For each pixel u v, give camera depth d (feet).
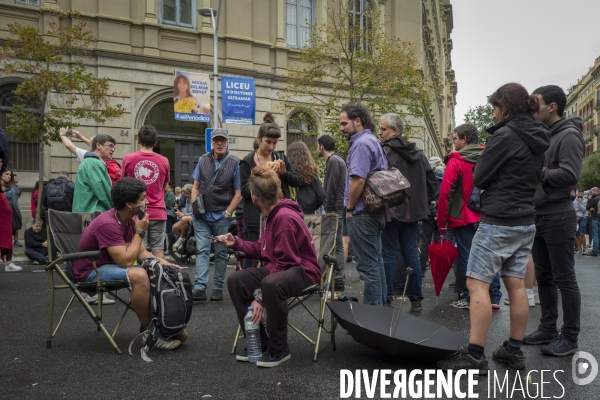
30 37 44.86
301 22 67.77
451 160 19.81
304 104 63.31
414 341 13.01
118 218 14.73
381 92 56.80
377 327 13.62
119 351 13.61
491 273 12.05
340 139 54.29
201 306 19.88
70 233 15.24
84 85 51.39
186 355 13.51
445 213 19.86
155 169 20.61
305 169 20.74
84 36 48.80
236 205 20.89
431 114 95.81
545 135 12.04
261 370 12.27
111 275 14.06
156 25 56.75
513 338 12.44
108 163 21.40
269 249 13.41
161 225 20.92
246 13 61.98
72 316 18.10
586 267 37.73
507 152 11.94
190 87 49.49
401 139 18.83
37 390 10.97
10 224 22.39
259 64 63.36
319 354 13.57
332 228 15.49
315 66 59.06
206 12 50.42
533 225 12.30
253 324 12.80
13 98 51.47
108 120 54.08
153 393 10.82
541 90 14.05
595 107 229.04
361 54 55.83
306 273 13.05
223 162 21.09
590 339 15.07
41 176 45.09
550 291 14.55
